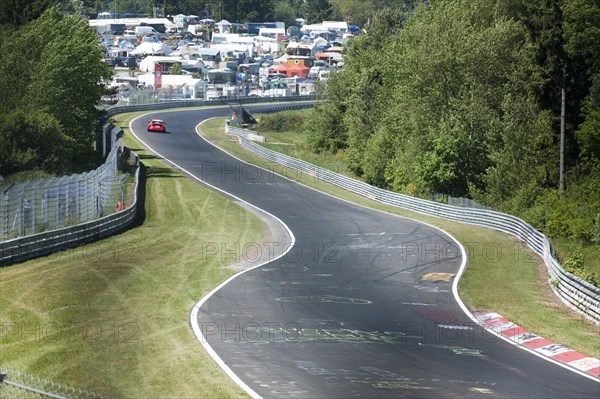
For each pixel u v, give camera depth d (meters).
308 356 22.91
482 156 64.06
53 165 57.41
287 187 65.12
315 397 19.42
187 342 23.84
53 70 65.06
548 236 49.41
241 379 20.58
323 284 33.25
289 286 32.62
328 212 54.41
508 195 60.41
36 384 17.44
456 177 62.97
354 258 39.03
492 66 67.00
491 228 49.03
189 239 42.72
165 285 31.44
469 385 20.69
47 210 38.50
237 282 32.88
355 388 20.17
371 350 23.75
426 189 63.81
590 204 51.53
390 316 28.23
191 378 20.44
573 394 20.25
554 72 62.06
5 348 22.22
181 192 60.25
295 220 50.88
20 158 55.03
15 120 56.28
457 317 28.38
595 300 28.89
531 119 63.06
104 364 21.23
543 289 33.66
